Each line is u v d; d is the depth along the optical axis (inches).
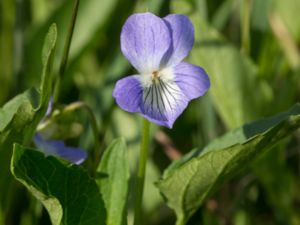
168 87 6.6
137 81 6.6
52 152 7.6
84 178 6.6
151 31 6.7
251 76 8.8
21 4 9.6
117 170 6.9
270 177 8.7
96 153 7.8
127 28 6.7
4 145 6.7
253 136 6.4
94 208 6.8
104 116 9.3
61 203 6.6
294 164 9.6
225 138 7.0
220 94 8.8
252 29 9.7
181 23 6.7
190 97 6.5
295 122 6.3
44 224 9.0
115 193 6.9
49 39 6.4
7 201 7.2
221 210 8.9
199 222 9.2
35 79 9.7
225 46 8.7
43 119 7.6
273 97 8.9
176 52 6.7
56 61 9.7
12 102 7.0
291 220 8.9
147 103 6.6
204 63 8.8
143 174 7.0
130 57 6.7
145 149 6.9
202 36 8.8
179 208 7.1
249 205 9.1
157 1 9.4
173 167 7.0
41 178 6.5
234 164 6.6
